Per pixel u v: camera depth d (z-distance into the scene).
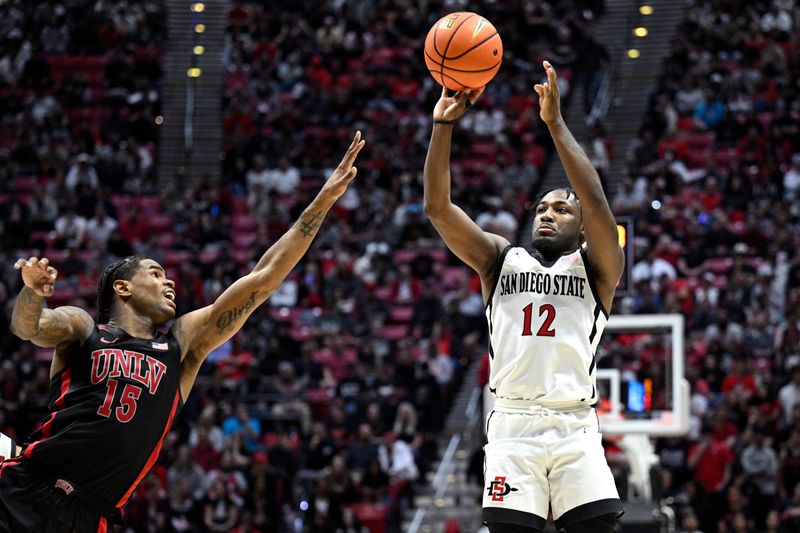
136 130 28.16
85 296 23.06
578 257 6.37
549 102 6.20
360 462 18.27
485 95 28.02
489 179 25.56
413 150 26.83
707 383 19.75
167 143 28.70
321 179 26.80
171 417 6.22
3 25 30.34
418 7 30.92
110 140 27.39
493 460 6.20
